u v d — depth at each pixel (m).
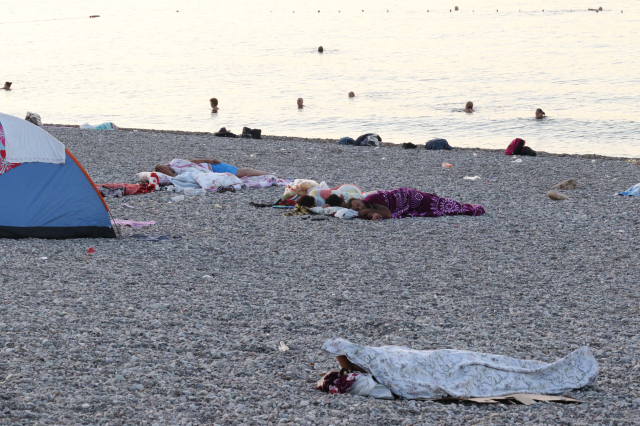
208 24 171.38
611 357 11.03
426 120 56.75
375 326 12.50
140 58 109.50
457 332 12.16
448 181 28.56
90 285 14.38
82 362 10.15
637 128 52.00
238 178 26.94
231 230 20.12
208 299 13.75
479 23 151.88
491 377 9.61
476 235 19.78
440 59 98.06
